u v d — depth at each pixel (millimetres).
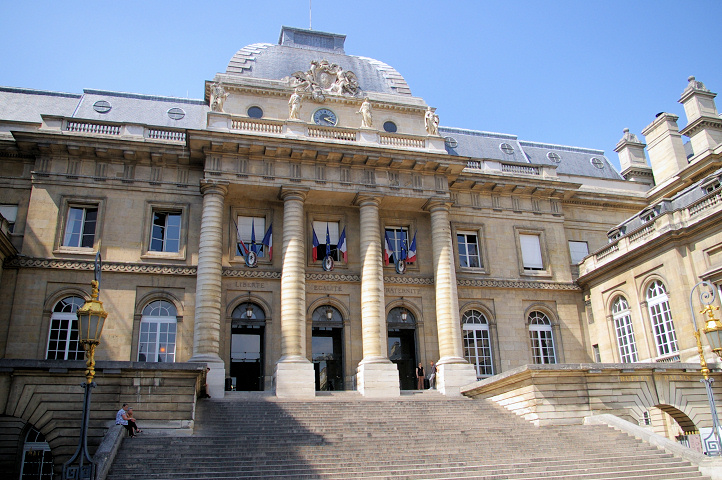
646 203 38469
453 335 30031
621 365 23578
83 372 20516
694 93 35750
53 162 29297
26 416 19953
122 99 35125
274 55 35844
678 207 29984
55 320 27531
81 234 29156
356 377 29516
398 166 31750
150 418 20188
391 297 31703
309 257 31156
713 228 26422
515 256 34500
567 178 38875
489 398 25969
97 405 20188
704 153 33594
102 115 33594
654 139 39156
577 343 33938
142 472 16562
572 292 34875
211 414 22000
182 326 28312
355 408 23844
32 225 28219
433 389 29797
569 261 35469
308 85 34031
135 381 20531
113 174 29828
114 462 16953
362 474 17125
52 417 20016
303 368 27078
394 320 31781
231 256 30062
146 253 29016
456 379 28891
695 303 26781
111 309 27859
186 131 28609
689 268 27438
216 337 27203
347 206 32344
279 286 30141
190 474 16469
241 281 29781
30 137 28609
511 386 24188
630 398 23578
